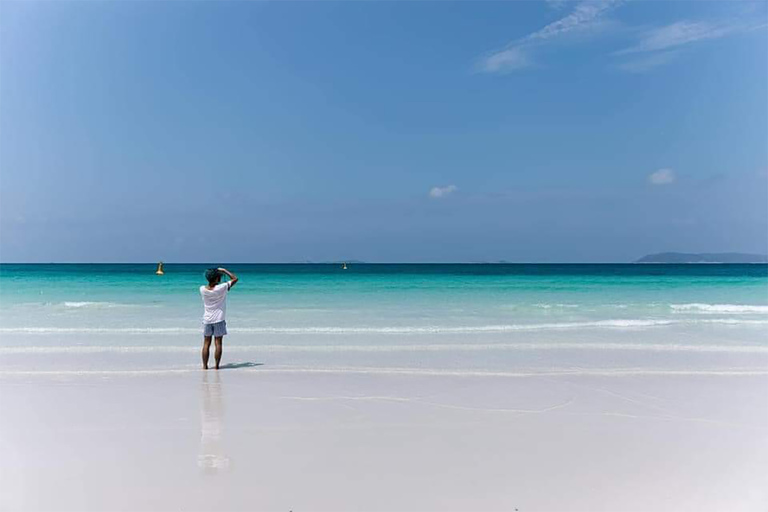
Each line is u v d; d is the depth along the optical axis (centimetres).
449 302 2198
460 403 766
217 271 1000
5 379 905
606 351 1182
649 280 3903
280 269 8456
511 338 1344
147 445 584
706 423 677
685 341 1307
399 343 1272
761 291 2709
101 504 440
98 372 960
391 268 9400
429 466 525
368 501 446
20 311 1867
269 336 1369
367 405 753
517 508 435
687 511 432
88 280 3656
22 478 493
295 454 557
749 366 1031
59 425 655
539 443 596
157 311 1867
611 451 571
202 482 484
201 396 800
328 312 1866
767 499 456
